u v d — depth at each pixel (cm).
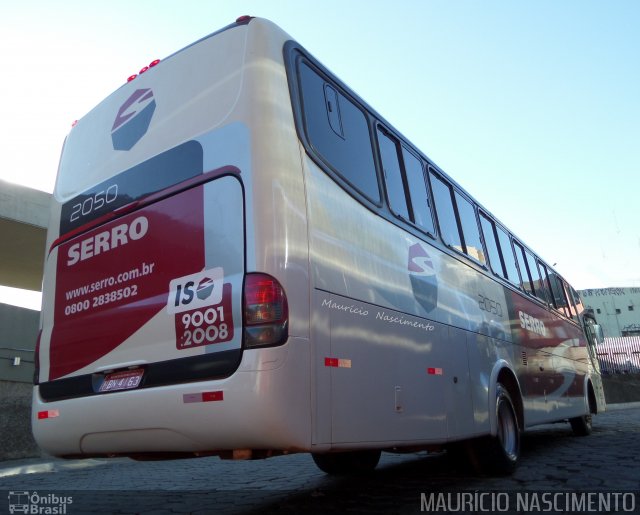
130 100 461
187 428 340
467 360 571
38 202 1315
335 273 382
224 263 354
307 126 402
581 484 545
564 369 984
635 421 1477
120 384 388
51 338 451
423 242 539
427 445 483
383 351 419
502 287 757
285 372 324
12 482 838
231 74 396
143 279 396
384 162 507
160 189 407
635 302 6806
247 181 358
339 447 352
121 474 898
